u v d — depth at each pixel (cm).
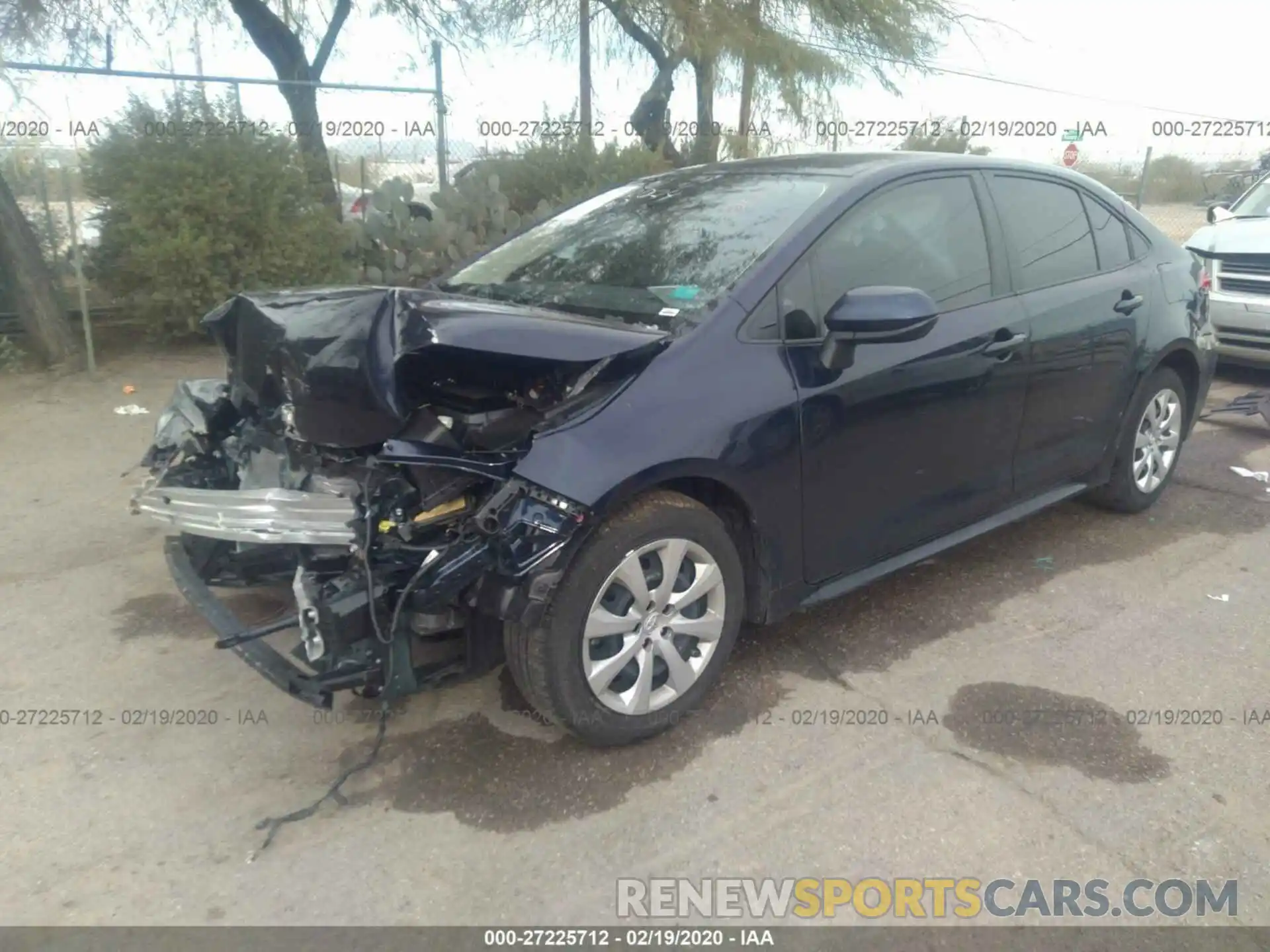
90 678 353
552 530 273
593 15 1214
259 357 307
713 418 300
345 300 304
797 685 344
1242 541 470
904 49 1329
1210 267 773
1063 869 259
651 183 425
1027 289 400
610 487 278
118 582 428
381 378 269
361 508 271
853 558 355
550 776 296
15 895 251
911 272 361
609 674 295
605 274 358
